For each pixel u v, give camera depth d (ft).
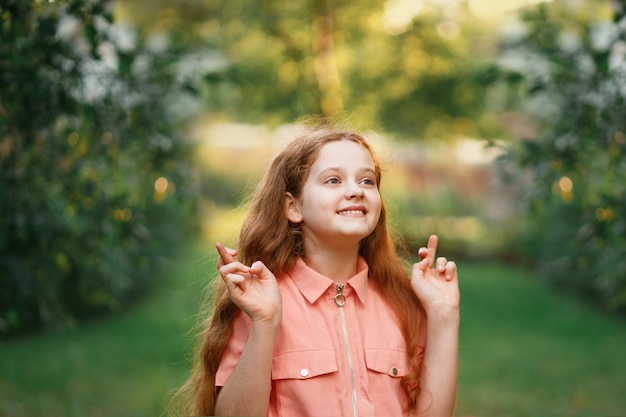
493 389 17.80
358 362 6.44
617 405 16.44
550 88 13.84
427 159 47.44
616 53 13.15
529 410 15.99
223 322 6.60
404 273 7.26
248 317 6.51
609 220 13.46
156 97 13.60
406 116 32.81
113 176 13.19
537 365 20.45
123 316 26.73
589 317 27.71
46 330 23.79
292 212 6.87
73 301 25.50
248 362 5.96
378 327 6.72
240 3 29.78
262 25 28.96
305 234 6.82
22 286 11.90
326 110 28.66
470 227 47.47
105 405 16.01
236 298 6.00
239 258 7.09
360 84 30.94
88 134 12.73
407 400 6.64
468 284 36.78
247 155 54.13
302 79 29.22
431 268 7.10
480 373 19.49
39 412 15.47
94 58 11.53
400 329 6.89
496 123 32.58
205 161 50.80
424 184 48.75
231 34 30.55
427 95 31.86
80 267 14.08
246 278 6.13
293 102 28.89
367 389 6.34
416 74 31.14
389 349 6.61
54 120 12.09
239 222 8.67
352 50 31.19
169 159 13.55
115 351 21.48
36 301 13.58
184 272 33.76
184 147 14.49
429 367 6.68
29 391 17.12
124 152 13.42
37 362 20.04
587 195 13.84
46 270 12.34
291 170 6.86
